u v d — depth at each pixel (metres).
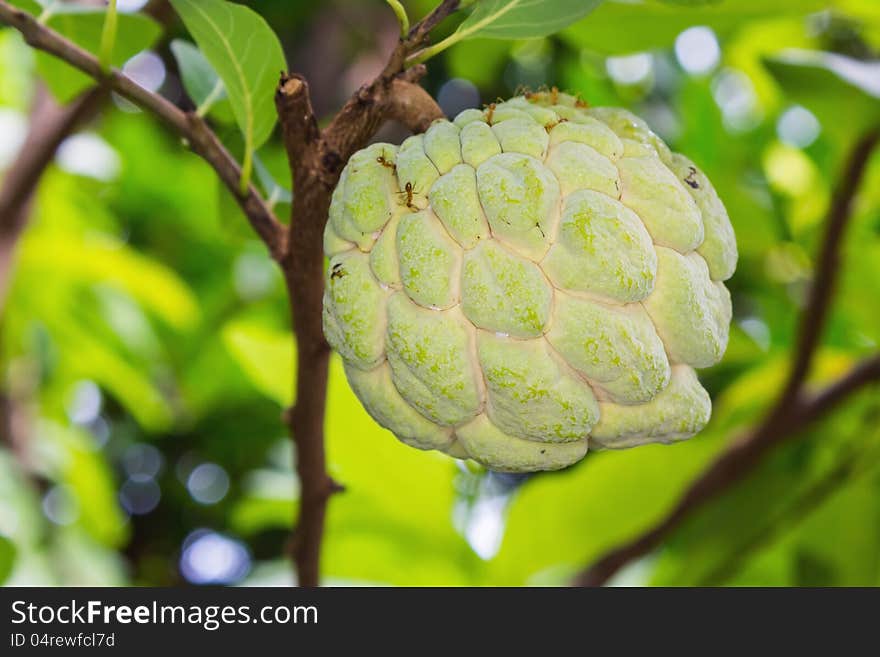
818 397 2.30
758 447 2.26
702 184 1.35
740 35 2.71
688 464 2.46
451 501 2.51
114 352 3.68
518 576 2.53
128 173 4.03
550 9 1.36
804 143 3.01
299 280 1.50
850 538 2.62
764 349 2.70
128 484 4.69
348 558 2.58
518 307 1.19
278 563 2.74
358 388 1.35
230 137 1.90
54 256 3.16
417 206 1.27
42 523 2.75
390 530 2.56
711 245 1.33
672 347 1.28
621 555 2.26
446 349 1.23
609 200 1.23
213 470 4.66
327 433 2.41
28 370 3.49
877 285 2.57
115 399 4.44
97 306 3.51
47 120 2.33
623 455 2.43
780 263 2.89
